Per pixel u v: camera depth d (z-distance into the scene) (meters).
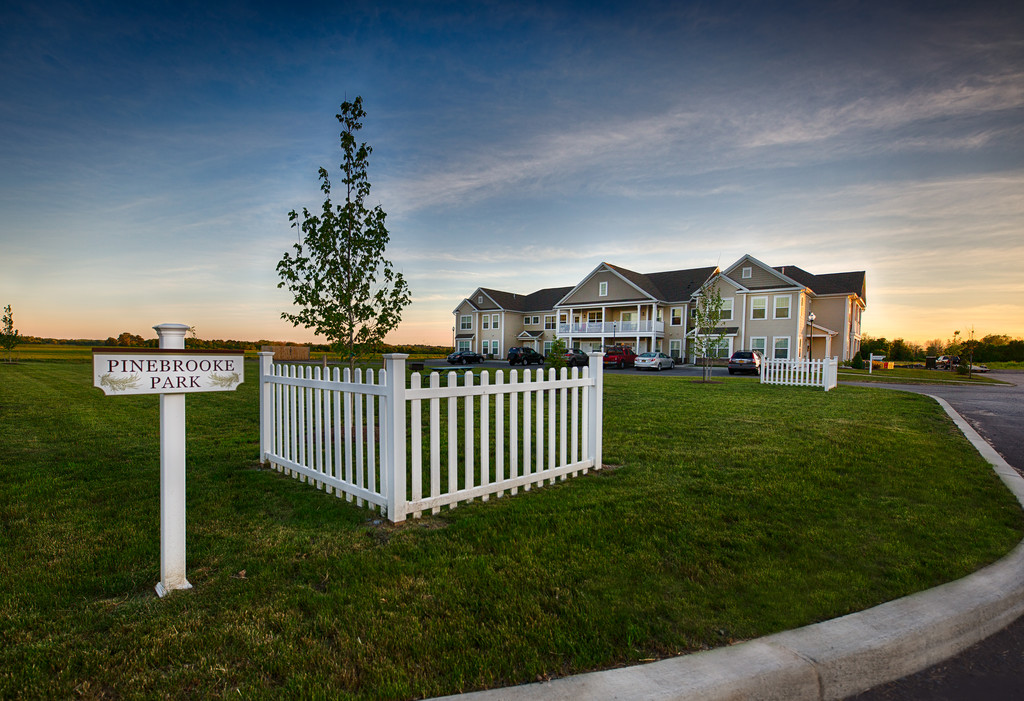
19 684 2.03
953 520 3.94
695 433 7.43
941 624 2.52
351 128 7.14
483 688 2.04
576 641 2.34
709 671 2.12
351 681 2.07
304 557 3.25
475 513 4.02
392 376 3.68
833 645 2.33
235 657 2.23
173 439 2.77
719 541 3.51
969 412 10.62
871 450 6.31
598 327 39.91
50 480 4.96
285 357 45.84
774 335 33.97
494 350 50.59
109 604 2.67
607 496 4.45
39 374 19.31
